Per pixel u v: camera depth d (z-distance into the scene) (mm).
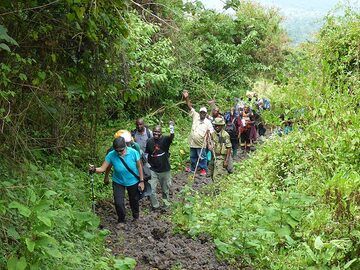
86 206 8852
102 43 8734
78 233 7234
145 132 11305
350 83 9773
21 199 6195
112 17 8109
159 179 10125
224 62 26781
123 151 8672
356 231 6793
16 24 7203
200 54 25281
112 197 10562
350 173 7984
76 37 8469
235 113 17344
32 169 7469
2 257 5273
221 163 12742
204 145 12203
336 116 8828
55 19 7559
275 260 7074
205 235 8102
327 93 9094
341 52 11648
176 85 19797
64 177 9258
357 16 12148
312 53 12406
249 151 17516
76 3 7133
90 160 11945
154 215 9562
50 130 10250
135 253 7574
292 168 10227
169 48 16484
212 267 7062
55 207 6984
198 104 22031
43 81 8266
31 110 8875
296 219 7766
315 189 8727
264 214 8352
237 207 8961
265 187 10031
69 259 5848
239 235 7543
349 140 8594
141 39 14672
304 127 9734
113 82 10008
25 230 5738
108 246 7824
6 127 7402
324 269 6555
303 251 7047
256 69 29938
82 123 11750
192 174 12922
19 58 6895
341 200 7219
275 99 10516
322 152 9141
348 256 6750
